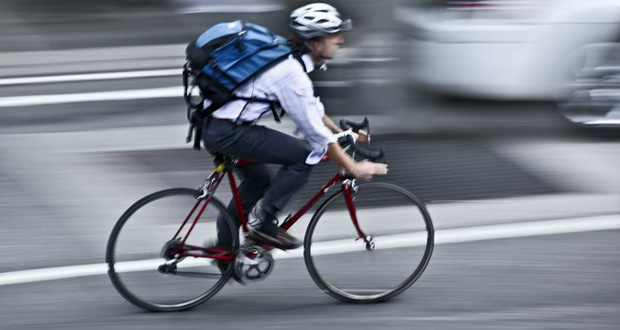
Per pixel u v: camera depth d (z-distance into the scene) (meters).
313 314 10.05
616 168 14.69
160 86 20.03
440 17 15.71
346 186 10.23
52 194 13.49
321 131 9.23
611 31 15.55
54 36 24.73
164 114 17.88
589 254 11.50
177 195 9.91
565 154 15.31
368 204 10.49
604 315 9.91
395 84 16.92
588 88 15.90
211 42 9.11
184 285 10.12
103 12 27.31
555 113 17.14
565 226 12.38
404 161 14.84
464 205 13.14
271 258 10.17
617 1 15.45
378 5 16.75
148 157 15.20
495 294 10.45
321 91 16.91
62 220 12.56
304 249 10.27
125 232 9.87
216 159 9.84
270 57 9.03
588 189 13.77
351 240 10.44
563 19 15.45
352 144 9.60
